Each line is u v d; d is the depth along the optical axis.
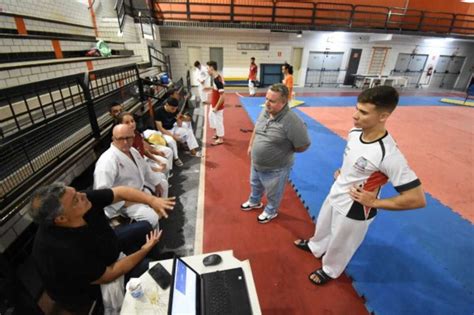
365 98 1.31
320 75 13.77
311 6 10.95
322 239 2.11
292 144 2.19
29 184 1.77
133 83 4.39
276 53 12.52
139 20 7.62
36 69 2.70
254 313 1.15
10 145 1.69
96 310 1.59
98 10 6.67
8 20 3.30
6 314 1.42
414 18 11.79
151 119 4.36
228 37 11.68
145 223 2.08
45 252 1.31
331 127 6.29
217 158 4.38
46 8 4.48
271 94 1.96
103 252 1.52
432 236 2.58
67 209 1.28
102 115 3.32
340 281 2.05
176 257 1.24
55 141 2.20
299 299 1.89
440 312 1.81
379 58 13.78
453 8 11.82
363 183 1.50
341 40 12.90
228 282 1.26
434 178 3.81
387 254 2.33
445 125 6.70
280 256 2.29
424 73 14.85
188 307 1.08
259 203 2.97
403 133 5.96
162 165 3.07
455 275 2.12
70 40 4.27
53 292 1.45
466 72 15.31
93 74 3.14
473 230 2.69
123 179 2.24
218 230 2.62
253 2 10.42
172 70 11.88
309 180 3.66
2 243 1.73
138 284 1.22
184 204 3.05
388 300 1.88
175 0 9.73
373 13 10.72
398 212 2.96
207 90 8.33
